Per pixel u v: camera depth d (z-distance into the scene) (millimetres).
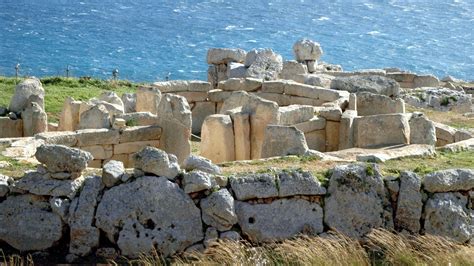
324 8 141500
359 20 124875
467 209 16266
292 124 24078
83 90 34844
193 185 15664
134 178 15781
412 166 17688
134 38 101750
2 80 35781
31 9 135250
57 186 15734
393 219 16234
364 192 16141
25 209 15812
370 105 26859
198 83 31266
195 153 25203
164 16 127125
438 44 100750
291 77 35312
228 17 127125
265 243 15734
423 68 82188
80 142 22141
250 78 31797
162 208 15617
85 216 15578
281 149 19250
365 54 90688
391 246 15570
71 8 137625
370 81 30562
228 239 15617
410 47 97375
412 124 22297
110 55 87188
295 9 139375
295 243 15383
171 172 15750
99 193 15766
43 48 91938
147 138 23141
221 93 31344
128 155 22953
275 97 30672
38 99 25500
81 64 80000
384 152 19312
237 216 15742
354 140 22844
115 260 15477
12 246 15852
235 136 23141
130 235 15516
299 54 38156
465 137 24781
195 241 15648
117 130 22688
